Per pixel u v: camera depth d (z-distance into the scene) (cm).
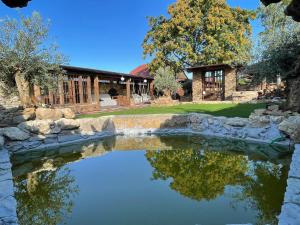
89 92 1486
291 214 276
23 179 564
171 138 1005
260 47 1250
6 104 966
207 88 2009
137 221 350
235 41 2233
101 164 675
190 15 2227
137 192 467
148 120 1123
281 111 812
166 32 2352
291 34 966
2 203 340
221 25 2252
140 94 2392
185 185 498
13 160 708
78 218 366
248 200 410
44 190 493
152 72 2461
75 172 606
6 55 801
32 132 795
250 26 2403
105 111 1414
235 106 1336
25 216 381
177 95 2377
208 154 752
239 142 864
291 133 670
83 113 1309
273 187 460
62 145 873
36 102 949
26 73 849
